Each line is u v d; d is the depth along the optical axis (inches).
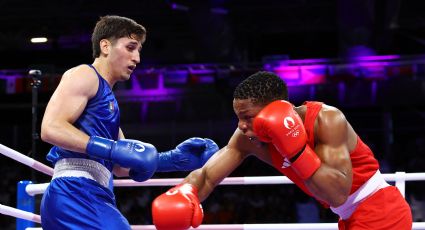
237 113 101.0
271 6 426.3
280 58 408.2
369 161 104.7
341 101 432.1
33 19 439.2
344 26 401.1
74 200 102.2
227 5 422.6
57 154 107.5
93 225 101.3
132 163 97.2
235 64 408.2
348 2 386.3
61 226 102.2
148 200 383.9
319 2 423.2
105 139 99.0
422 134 455.2
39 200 243.1
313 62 402.0
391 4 385.4
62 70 369.4
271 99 99.3
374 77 409.7
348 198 103.7
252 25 451.5
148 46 466.6
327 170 95.7
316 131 100.7
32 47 451.2
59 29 442.9
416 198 376.5
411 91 422.6
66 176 104.0
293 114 95.8
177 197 102.3
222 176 114.0
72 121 101.4
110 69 109.2
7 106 444.1
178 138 452.1
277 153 106.2
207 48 428.8
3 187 411.8
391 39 416.8
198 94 447.2
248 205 375.2
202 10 407.2
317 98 433.1
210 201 386.0
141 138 455.8
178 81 434.6
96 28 110.4
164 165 122.9
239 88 100.3
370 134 446.6
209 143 124.9
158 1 420.8
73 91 101.4
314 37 474.0
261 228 136.3
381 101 428.1
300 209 361.1
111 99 108.0
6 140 430.9
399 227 102.3
